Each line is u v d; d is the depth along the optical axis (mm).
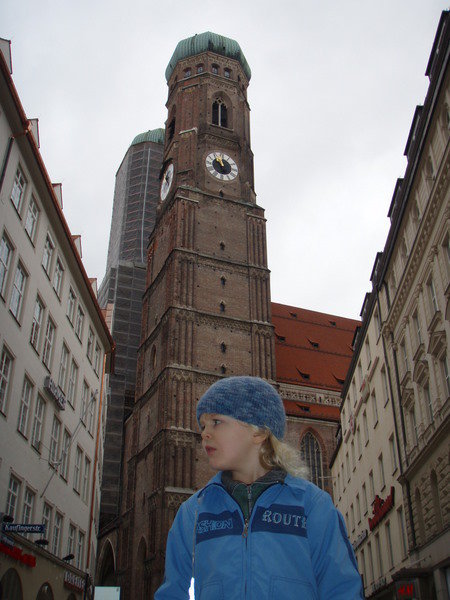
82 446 37000
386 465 34875
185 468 54875
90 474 39062
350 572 3795
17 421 25406
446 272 25031
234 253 69500
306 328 83312
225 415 4312
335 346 82000
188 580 4227
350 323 87750
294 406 69625
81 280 35969
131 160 108000
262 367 63688
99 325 41031
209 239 69125
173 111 84000
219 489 4234
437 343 25609
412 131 30188
